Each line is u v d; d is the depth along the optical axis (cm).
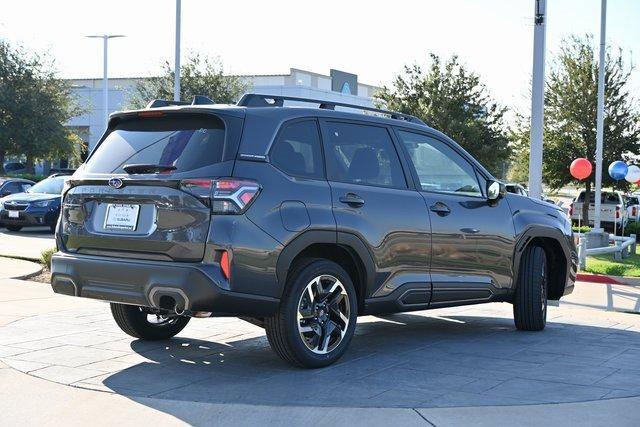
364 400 529
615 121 3378
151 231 574
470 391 554
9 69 4094
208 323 812
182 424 479
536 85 1427
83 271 599
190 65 4009
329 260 622
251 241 562
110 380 577
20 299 952
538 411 506
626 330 823
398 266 666
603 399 536
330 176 631
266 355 666
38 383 568
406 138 709
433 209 696
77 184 623
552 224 816
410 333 791
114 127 650
